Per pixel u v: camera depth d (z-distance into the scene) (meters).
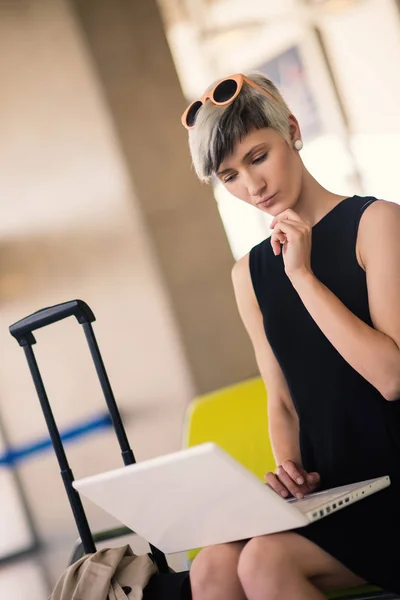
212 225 6.91
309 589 1.62
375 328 1.83
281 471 1.94
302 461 1.99
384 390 1.77
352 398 1.86
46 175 6.58
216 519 1.68
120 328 6.54
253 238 7.78
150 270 6.57
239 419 2.55
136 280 6.57
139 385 6.52
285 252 1.87
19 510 6.38
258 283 2.04
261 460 2.47
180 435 6.54
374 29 9.05
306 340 1.92
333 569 1.71
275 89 1.97
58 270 6.56
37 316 2.16
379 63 9.03
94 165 6.56
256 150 1.92
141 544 4.09
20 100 6.56
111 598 1.85
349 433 1.87
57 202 6.55
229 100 1.91
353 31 9.07
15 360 6.51
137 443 6.46
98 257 6.57
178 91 6.91
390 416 1.83
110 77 6.60
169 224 6.70
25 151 6.56
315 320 1.81
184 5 7.42
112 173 6.56
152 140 6.72
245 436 2.52
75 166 6.57
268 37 8.68
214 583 1.70
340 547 1.70
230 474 1.50
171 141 6.80
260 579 1.62
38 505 6.42
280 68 8.93
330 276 1.90
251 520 1.63
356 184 9.24
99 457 6.48
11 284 6.54
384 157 9.27
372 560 1.71
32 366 2.20
